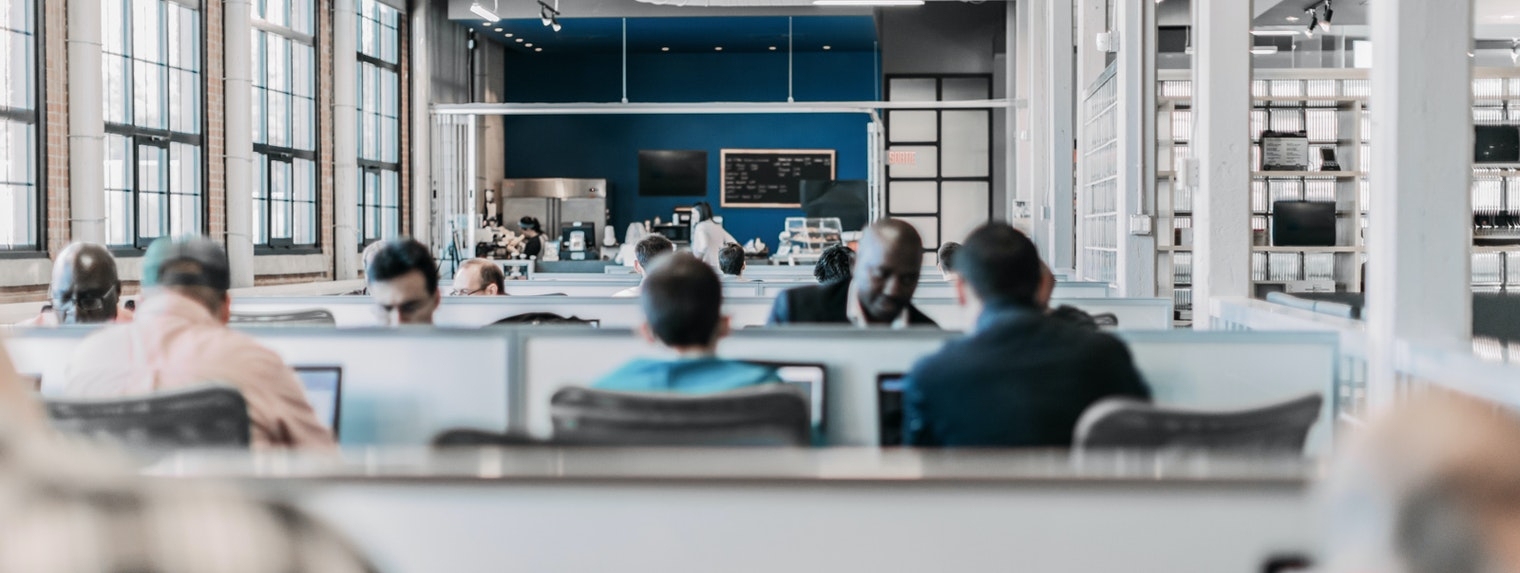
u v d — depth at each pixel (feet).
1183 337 10.28
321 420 10.23
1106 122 28.19
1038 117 43.24
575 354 10.28
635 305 16.56
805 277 30.96
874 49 71.77
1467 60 12.17
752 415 7.73
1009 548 5.48
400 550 5.56
